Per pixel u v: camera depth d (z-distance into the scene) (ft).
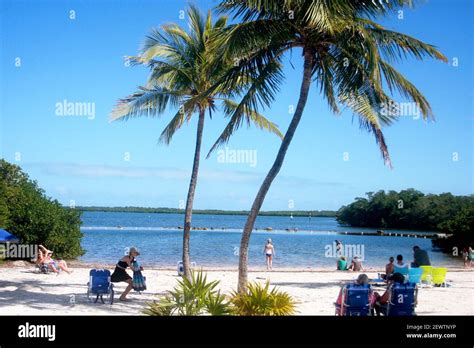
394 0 44.01
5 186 88.94
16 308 41.34
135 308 43.11
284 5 42.22
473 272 84.23
